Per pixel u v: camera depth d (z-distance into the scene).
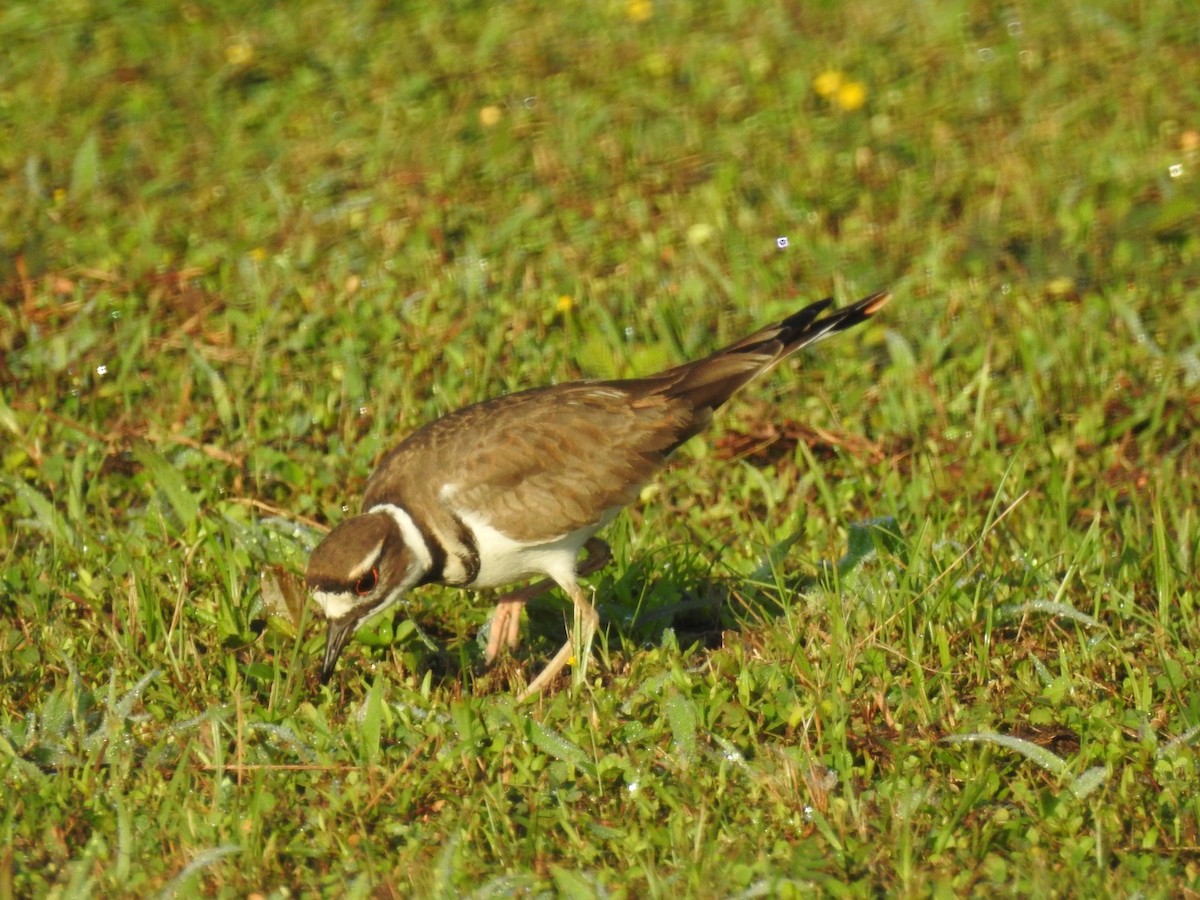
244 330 14.48
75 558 11.68
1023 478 12.52
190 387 13.70
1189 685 10.06
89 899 8.18
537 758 9.47
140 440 12.07
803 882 8.31
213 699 10.05
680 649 11.14
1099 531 11.72
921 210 15.95
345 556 10.16
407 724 9.85
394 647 10.84
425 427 11.04
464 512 10.55
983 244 15.35
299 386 13.80
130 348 14.09
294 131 17.78
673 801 8.98
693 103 17.95
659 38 19.34
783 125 17.44
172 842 8.72
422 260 15.36
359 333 14.41
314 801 9.21
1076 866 8.48
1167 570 10.91
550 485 10.65
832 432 13.38
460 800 9.20
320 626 10.95
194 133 17.77
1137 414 13.23
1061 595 11.02
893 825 8.80
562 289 14.97
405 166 17.03
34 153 17.25
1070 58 18.47
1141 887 8.30
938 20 19.22
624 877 8.45
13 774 9.33
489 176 16.75
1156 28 18.80
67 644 10.55
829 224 16.06
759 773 9.25
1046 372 13.73
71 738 9.65
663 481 12.88
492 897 8.22
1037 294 14.73
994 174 16.39
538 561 10.86
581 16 19.89
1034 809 9.12
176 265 15.65
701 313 14.54
